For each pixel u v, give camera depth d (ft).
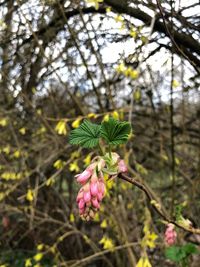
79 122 1.40
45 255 1.90
